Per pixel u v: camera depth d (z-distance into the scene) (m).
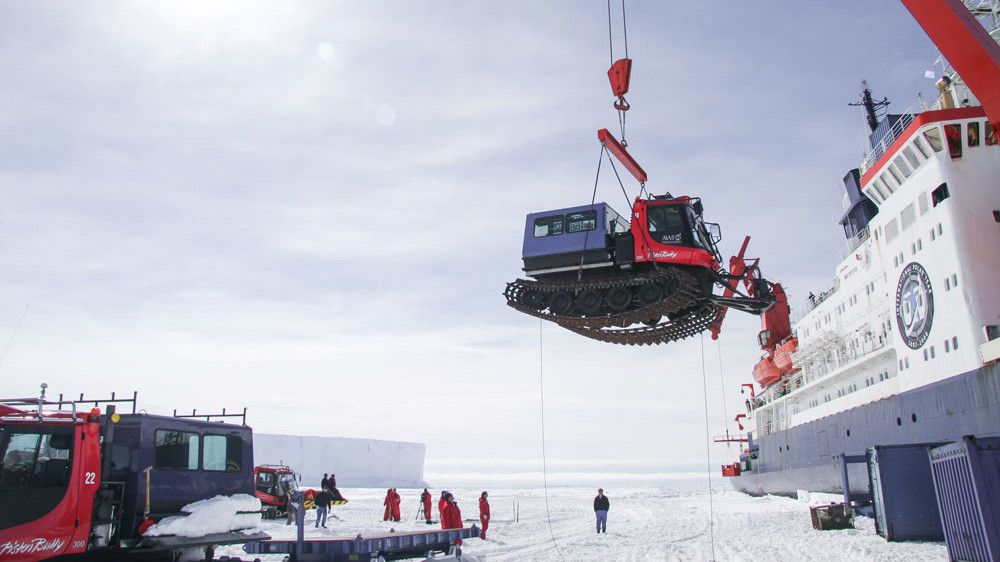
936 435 23.88
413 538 13.37
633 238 15.78
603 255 15.84
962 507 12.65
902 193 25.86
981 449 12.09
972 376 21.61
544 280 16.83
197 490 11.02
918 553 15.94
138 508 10.00
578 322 16.06
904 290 25.94
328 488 28.03
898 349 26.89
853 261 34.72
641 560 16.81
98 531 9.63
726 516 33.06
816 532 21.86
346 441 145.88
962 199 22.56
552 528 29.22
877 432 29.36
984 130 22.89
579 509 51.38
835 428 35.41
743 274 15.59
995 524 11.68
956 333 22.47
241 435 12.19
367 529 27.81
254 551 12.55
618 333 17.33
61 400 9.56
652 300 15.53
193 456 11.10
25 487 8.83
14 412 9.05
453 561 14.30
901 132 25.14
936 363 23.78
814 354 39.81
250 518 11.73
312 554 12.30
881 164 26.97
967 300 21.84
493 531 27.52
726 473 62.62
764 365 49.03
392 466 152.00
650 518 35.25
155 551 10.66
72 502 9.16
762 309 15.06
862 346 33.62
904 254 25.94
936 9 14.80
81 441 9.38
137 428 10.28
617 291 16.05
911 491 18.48
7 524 8.59
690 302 15.16
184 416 12.44
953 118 23.08
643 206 15.80
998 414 20.38
